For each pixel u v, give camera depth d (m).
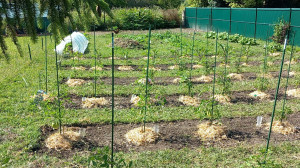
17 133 4.59
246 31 15.84
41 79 7.64
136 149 4.20
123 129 4.85
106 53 11.59
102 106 5.87
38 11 2.34
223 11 17.80
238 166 3.74
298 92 6.51
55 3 2.37
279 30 12.70
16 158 3.87
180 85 6.95
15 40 2.43
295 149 4.16
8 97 6.16
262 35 14.61
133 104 6.00
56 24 2.43
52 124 4.56
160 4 30.17
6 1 2.19
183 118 5.26
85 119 5.12
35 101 5.57
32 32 2.34
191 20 22.53
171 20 23.27
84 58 10.69
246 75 8.29
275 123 4.91
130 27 21.64
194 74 8.28
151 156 3.98
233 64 9.50
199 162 3.87
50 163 3.79
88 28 2.74
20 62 9.41
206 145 4.33
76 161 3.81
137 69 9.02
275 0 22.33
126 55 9.64
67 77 7.46
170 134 4.67
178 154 4.04
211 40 15.71
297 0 22.00
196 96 6.45
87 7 2.61
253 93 6.55
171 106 5.87
